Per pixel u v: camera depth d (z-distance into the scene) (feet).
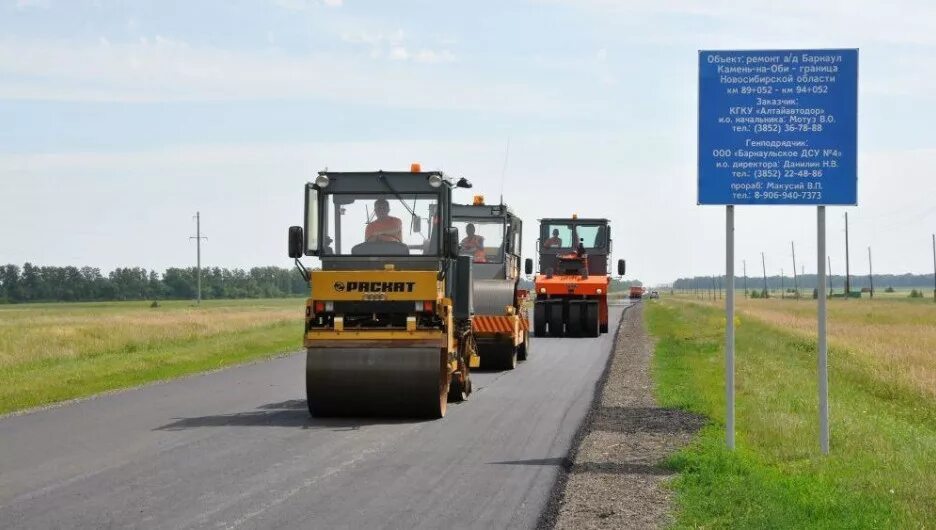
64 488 30.17
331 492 29.86
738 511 27.02
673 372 69.41
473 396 55.98
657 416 47.34
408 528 25.48
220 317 158.51
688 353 86.58
